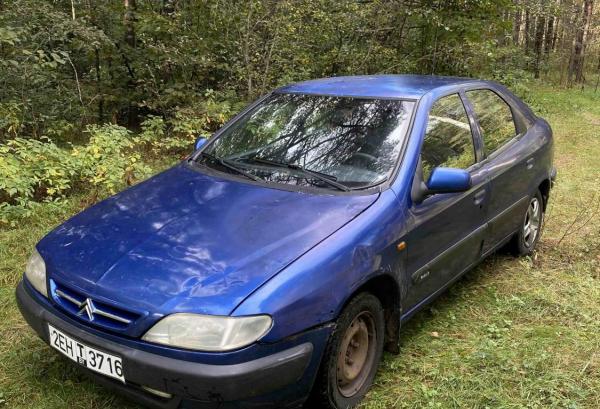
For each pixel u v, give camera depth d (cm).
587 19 2023
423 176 316
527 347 335
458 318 372
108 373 232
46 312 257
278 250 249
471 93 403
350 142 328
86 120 819
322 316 240
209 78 891
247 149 350
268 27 862
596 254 494
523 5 1147
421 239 306
